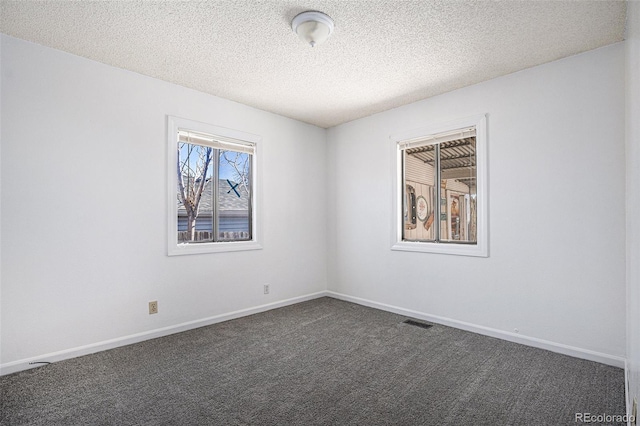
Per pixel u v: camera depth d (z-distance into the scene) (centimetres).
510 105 288
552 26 218
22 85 234
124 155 281
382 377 223
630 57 168
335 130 448
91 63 264
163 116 305
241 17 209
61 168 249
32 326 236
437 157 351
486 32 226
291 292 414
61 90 250
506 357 252
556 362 243
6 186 228
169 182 307
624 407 186
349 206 429
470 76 295
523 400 194
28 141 236
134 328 285
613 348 236
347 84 314
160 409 186
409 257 363
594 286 245
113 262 274
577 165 253
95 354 259
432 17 209
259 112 383
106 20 212
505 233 290
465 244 324
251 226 385
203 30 224
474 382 215
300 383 215
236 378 222
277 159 402
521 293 280
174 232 310
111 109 274
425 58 263
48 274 243
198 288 327
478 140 307
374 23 215
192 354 261
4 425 171
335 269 447
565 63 259
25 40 235
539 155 272
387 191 385
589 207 248
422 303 351
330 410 185
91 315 262
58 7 198
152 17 209
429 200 360
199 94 330
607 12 201
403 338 294
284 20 213
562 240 260
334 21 212
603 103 242
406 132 367
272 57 262
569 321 255
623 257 233
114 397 198
